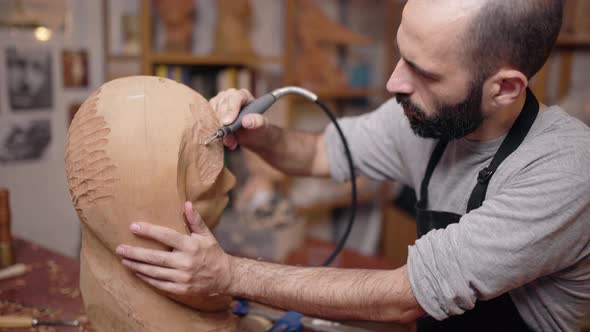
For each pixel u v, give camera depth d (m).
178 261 0.79
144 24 1.94
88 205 0.82
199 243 0.80
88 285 0.90
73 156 0.82
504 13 0.71
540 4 0.71
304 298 0.84
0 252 1.30
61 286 1.23
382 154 1.15
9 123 1.88
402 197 2.82
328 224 3.17
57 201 2.08
